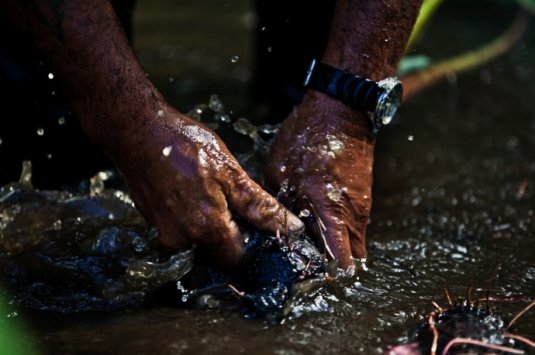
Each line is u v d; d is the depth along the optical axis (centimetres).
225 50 458
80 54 198
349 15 220
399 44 223
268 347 185
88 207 258
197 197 197
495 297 217
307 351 184
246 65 434
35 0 195
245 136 312
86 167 279
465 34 491
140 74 202
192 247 204
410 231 266
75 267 226
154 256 216
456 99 405
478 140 357
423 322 198
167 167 197
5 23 253
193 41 471
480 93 412
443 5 546
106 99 200
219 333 191
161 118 200
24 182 263
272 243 203
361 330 194
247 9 543
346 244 216
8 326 196
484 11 537
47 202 261
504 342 186
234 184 200
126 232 234
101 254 231
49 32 197
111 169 284
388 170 325
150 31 487
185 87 394
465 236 262
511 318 203
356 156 220
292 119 225
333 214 215
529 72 441
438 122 377
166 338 189
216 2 554
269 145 243
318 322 197
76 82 201
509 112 389
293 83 294
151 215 209
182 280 212
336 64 221
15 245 241
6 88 265
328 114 221
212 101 263
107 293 212
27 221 253
